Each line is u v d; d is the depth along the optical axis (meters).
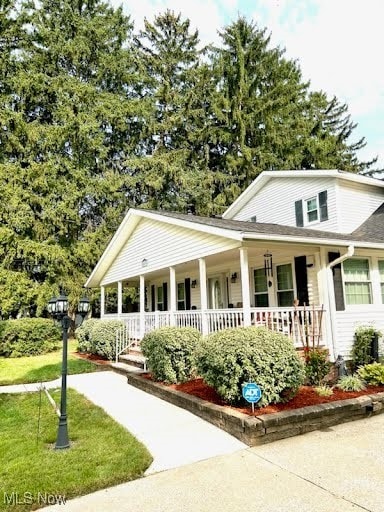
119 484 3.85
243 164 22.70
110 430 5.44
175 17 26.61
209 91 24.03
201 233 9.33
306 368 7.01
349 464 4.17
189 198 23.97
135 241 13.51
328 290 8.52
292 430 5.14
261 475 3.95
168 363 7.68
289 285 10.05
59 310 5.06
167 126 24.36
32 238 19.17
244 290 7.69
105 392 8.02
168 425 5.68
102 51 23.78
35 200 18.97
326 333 8.33
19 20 20.62
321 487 3.65
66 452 4.64
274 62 23.66
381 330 9.20
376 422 5.76
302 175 12.09
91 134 21.61
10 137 18.97
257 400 5.20
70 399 7.36
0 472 4.11
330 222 11.31
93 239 21.06
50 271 19.19
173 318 10.37
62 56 22.11
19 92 19.94
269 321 8.50
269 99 22.89
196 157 24.55
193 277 14.52
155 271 12.02
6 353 13.16
